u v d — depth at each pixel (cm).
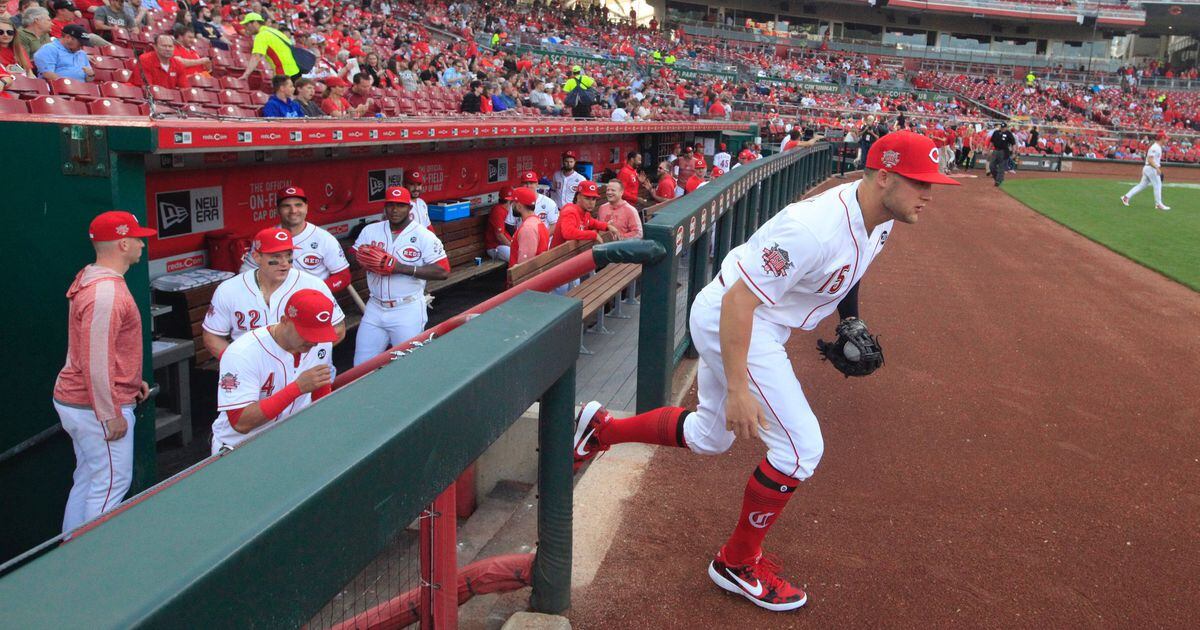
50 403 435
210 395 626
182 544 106
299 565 120
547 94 1931
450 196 941
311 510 120
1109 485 404
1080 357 643
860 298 832
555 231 719
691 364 561
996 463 427
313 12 1914
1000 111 4684
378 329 592
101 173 400
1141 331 737
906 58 5600
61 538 137
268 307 439
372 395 159
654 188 1513
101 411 386
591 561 309
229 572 105
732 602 287
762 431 274
